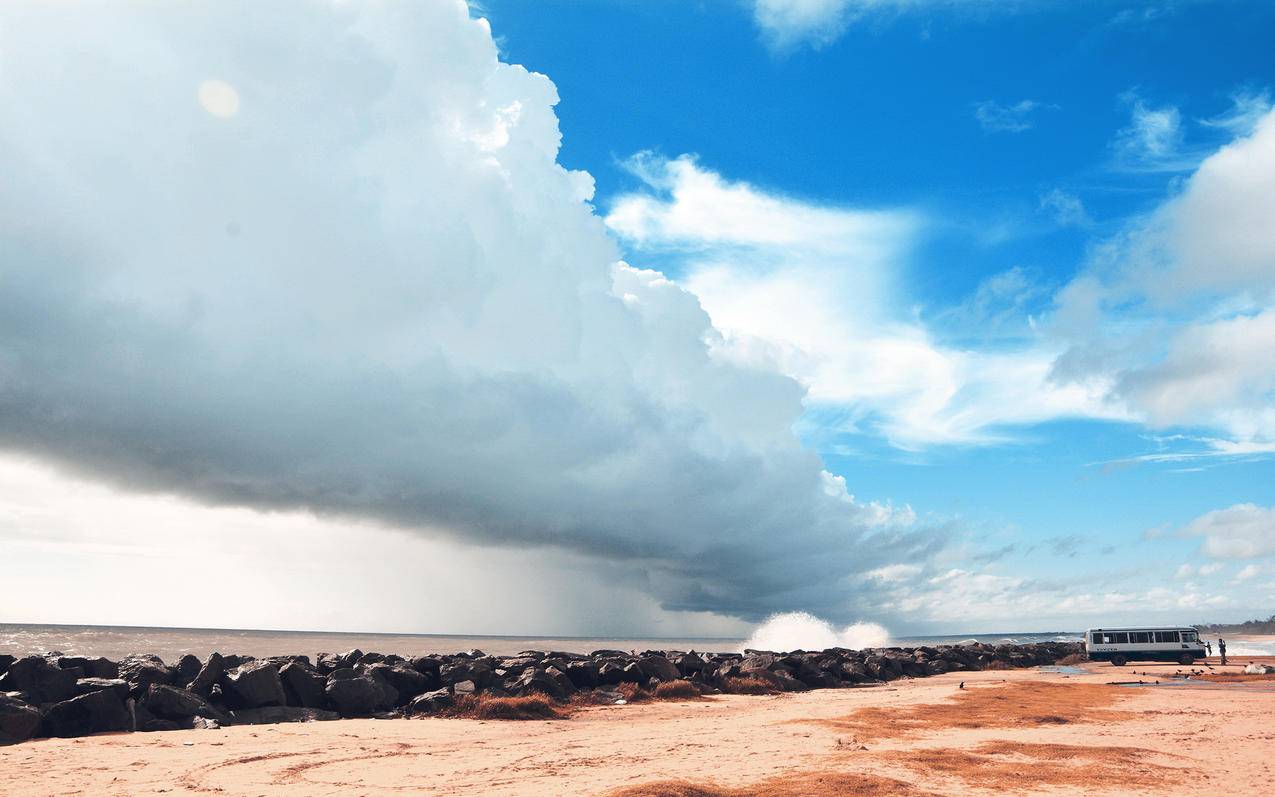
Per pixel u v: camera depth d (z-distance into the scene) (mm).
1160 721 30844
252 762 23594
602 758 23797
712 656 74812
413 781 20703
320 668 45531
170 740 27641
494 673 44000
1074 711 33969
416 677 41688
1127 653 81625
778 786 18641
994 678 62781
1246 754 23312
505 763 23297
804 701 43438
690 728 31141
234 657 45250
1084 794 18094
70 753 24594
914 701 40375
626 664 49531
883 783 18625
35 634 144750
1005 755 22922
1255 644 148625
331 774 21750
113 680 32625
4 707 27484
